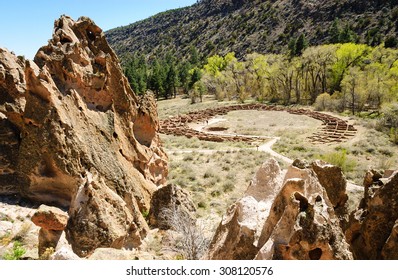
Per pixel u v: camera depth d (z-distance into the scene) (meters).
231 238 8.26
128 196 16.19
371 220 9.16
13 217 14.00
